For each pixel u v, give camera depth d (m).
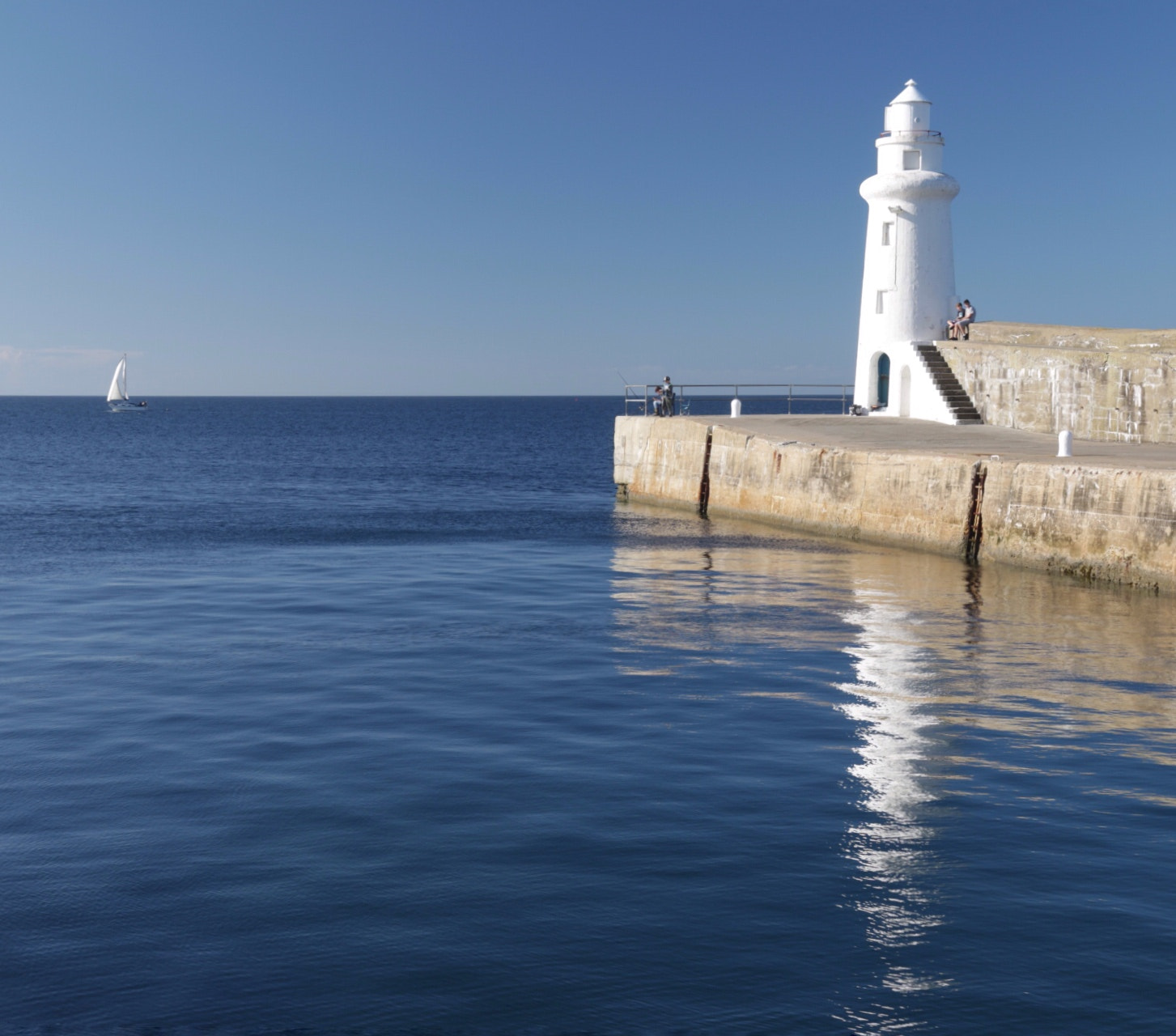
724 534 35.16
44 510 44.44
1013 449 32.59
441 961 8.03
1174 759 12.52
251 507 45.84
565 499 49.69
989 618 21.20
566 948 8.20
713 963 7.98
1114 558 24.75
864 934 8.37
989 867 9.54
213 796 11.34
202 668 17.11
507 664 17.30
